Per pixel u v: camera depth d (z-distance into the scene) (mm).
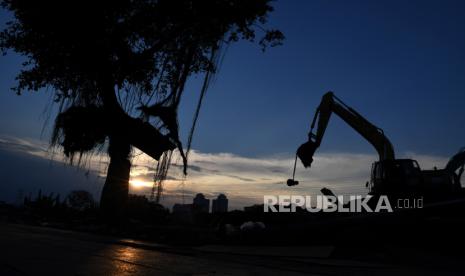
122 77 19031
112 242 12227
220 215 21172
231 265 7883
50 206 29203
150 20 19250
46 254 7660
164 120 17094
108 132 17984
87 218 23094
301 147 17297
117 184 19047
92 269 6145
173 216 26188
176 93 18062
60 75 19562
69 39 18781
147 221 24844
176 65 18984
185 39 19406
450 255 11156
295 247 12586
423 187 15359
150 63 19359
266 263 8805
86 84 19219
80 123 17828
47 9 18344
